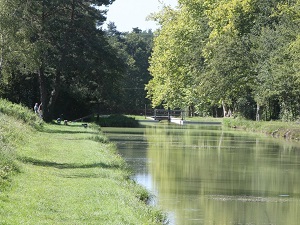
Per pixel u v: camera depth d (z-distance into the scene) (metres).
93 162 28.47
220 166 35.72
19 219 14.49
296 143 55.28
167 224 18.91
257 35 78.44
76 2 69.12
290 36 70.88
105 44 71.31
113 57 70.56
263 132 72.69
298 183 29.41
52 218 15.33
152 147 47.81
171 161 37.78
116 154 38.16
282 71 68.06
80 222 15.13
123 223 15.31
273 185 28.72
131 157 39.59
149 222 16.59
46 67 69.00
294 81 66.75
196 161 38.19
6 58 51.59
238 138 61.69
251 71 78.06
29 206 16.25
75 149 34.75
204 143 53.53
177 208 22.56
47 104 77.75
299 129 63.03
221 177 31.03
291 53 66.06
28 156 28.36
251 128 77.81
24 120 48.59
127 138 57.72
